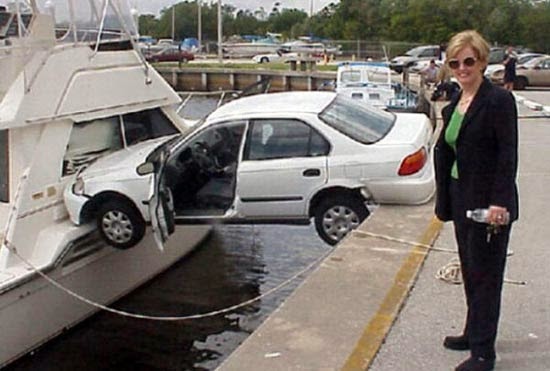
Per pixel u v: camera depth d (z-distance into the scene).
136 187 8.27
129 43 10.52
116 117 10.06
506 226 3.88
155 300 9.80
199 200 8.36
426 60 42.03
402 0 68.44
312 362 4.54
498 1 63.69
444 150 4.08
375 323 5.10
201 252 11.27
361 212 8.00
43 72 8.86
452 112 4.00
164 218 7.84
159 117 11.02
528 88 30.41
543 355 4.51
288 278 9.81
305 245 11.24
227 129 8.28
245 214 8.18
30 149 8.57
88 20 10.06
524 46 61.53
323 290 5.78
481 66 3.85
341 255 6.65
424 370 4.39
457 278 5.88
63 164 9.02
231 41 89.12
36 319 8.16
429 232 7.27
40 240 8.43
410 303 5.50
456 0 63.94
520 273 6.15
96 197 8.43
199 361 8.25
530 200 8.84
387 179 7.91
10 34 9.96
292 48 60.94
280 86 45.09
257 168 8.05
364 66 24.84
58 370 8.14
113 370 8.14
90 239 8.74
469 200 3.92
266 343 4.83
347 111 8.61
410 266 6.32
